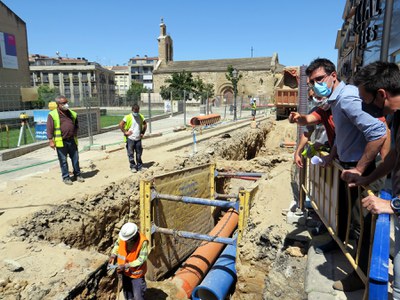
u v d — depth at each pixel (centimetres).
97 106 2205
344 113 332
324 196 460
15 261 538
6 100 2298
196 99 5125
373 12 1309
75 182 941
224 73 6178
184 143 1590
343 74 3055
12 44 3650
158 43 7012
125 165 1155
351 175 319
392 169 279
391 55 1201
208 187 1111
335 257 438
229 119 2919
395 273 266
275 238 615
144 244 545
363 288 365
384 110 284
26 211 728
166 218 923
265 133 2347
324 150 490
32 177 992
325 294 364
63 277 521
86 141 1803
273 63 5909
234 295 655
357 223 364
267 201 789
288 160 1284
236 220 1013
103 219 815
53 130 886
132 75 10719
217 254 888
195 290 660
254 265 630
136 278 550
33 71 8188
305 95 696
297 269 492
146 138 1753
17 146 1567
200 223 1101
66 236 703
